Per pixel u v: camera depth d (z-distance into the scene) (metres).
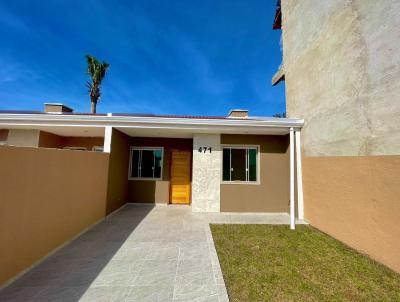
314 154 6.76
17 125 7.65
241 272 3.86
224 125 7.48
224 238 5.56
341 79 5.46
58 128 8.22
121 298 3.09
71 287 3.33
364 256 4.55
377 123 4.32
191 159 9.95
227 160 8.66
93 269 3.90
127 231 6.02
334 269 4.00
